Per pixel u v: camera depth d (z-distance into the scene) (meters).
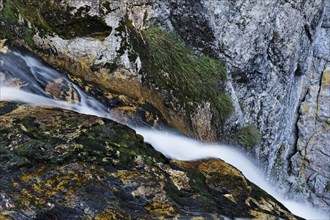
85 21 6.94
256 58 8.94
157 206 3.92
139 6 7.34
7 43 6.02
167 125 7.00
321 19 11.12
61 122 4.73
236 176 5.12
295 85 11.68
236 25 8.35
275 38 9.36
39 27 6.50
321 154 14.33
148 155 4.71
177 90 7.46
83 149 4.34
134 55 7.09
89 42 6.84
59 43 6.64
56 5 6.76
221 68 8.22
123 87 6.91
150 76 7.22
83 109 6.00
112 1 7.08
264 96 9.68
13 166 3.94
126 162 4.41
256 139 9.23
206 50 8.06
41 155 4.14
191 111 7.59
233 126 8.62
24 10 6.41
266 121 10.05
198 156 5.82
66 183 3.88
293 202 13.50
